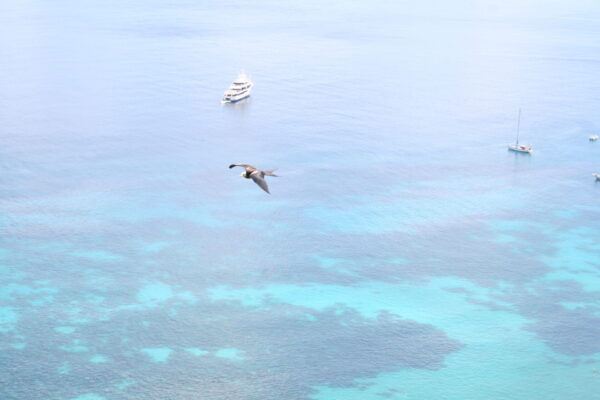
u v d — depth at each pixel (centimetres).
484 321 10006
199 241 12031
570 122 19200
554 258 11844
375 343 9444
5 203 13225
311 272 11181
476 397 8519
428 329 9781
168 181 14450
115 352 9081
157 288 10600
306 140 17188
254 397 8388
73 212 12938
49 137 16812
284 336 9525
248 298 10412
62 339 9306
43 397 8262
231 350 9194
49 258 11319
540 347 9469
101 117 18450
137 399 8281
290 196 13912
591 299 10606
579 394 8631
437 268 11456
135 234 12206
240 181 14538
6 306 9988
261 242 12075
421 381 8738
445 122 18988
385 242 12219
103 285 10612
